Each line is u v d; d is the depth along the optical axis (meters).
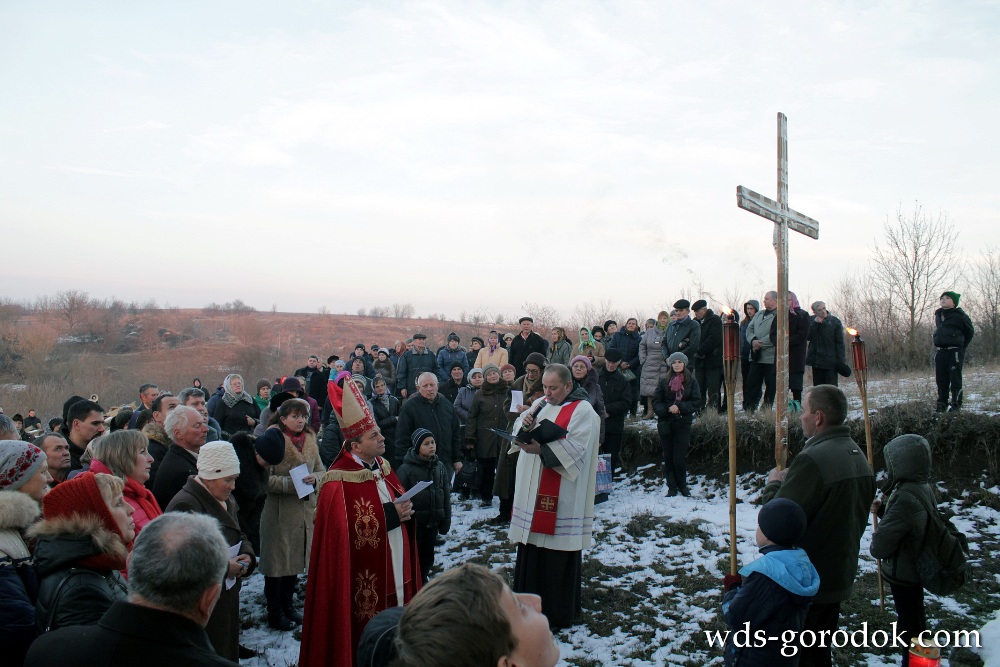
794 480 4.03
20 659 3.20
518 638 1.92
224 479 4.60
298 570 6.39
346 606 4.45
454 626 1.84
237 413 9.98
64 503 3.21
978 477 8.74
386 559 4.70
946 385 9.73
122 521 3.39
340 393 4.79
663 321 12.95
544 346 13.34
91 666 2.30
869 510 4.20
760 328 11.48
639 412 13.77
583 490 6.21
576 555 6.22
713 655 5.48
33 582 3.54
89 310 73.81
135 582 2.46
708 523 8.81
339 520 4.55
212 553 2.54
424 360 14.27
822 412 4.16
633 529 8.70
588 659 5.52
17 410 33.41
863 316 22.48
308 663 4.43
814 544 3.98
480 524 9.59
